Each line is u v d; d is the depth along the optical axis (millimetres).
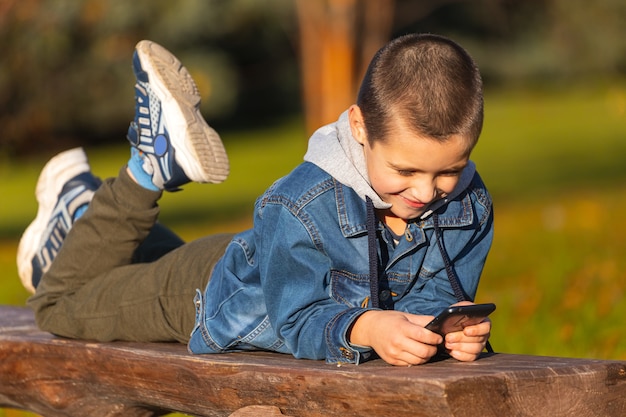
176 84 5988
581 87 48875
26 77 24750
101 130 41594
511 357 4410
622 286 10352
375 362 4363
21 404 5949
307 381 4094
